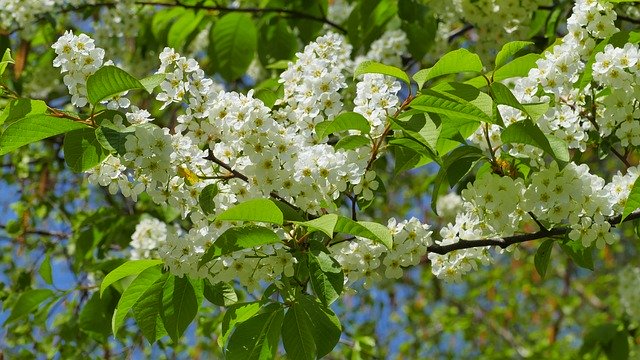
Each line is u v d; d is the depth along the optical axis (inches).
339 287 123.0
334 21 285.6
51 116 123.5
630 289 257.8
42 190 310.5
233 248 122.4
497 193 135.0
